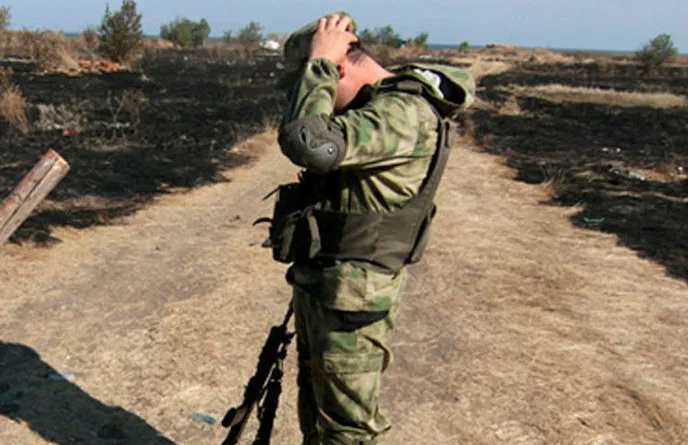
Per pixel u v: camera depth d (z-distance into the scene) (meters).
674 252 6.07
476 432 3.21
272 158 10.04
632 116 17.56
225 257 5.48
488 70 37.56
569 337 4.24
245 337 4.06
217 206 7.18
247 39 51.97
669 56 36.06
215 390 3.48
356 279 1.96
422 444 3.10
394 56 42.47
